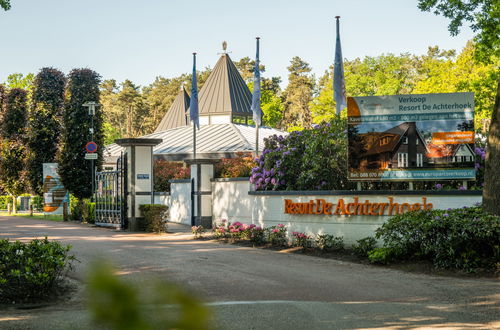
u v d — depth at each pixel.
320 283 10.70
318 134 17.23
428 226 12.23
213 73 53.16
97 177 23.72
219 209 22.80
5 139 35.25
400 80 64.81
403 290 9.98
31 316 7.76
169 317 1.15
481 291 9.73
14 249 9.65
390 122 15.34
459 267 11.81
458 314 7.96
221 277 11.20
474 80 37.53
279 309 8.30
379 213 14.91
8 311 8.17
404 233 12.80
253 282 10.71
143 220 21.38
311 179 16.78
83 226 23.20
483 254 11.87
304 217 16.44
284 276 11.45
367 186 16.19
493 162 12.33
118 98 108.94
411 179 15.26
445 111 15.12
